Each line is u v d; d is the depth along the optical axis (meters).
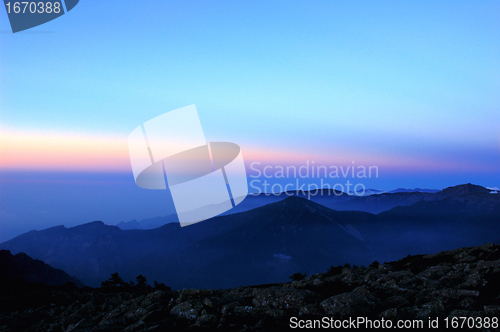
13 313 20.27
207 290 17.92
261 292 16.08
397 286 16.38
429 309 13.20
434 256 25.41
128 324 15.98
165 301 17.86
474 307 13.32
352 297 14.44
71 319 17.98
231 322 14.26
